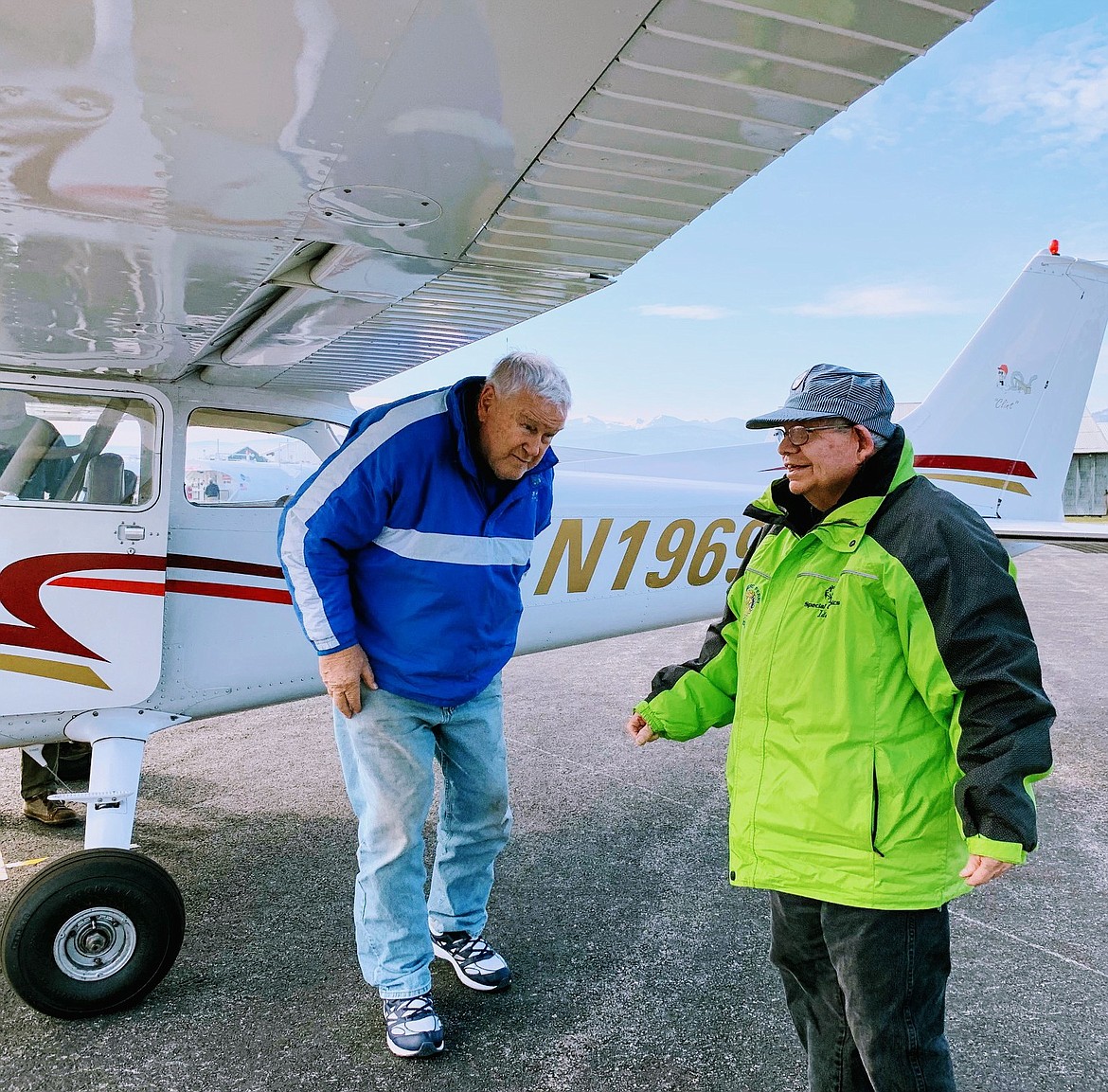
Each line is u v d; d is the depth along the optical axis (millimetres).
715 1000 2303
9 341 2432
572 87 1238
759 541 1709
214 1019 2227
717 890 2945
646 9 1054
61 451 2678
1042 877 3043
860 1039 1438
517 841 3367
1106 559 15445
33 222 1658
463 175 1516
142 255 1845
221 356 2822
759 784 1538
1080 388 5145
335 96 1241
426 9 1037
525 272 2084
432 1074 2010
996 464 5043
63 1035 2158
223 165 1448
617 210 1694
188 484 2861
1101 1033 2156
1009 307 4969
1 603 2504
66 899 2162
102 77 1171
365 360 2961
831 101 1286
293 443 3186
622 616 3971
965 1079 1983
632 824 3535
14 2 1001
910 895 1393
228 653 2908
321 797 3842
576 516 3777
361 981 2404
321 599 2000
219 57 1131
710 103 1289
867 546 1426
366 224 1739
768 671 1529
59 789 3518
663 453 5016
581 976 2424
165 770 4199
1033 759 1301
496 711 2314
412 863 2123
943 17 1089
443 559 2049
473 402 2061
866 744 1424
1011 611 1353
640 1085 1968
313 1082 1986
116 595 2635
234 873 3080
